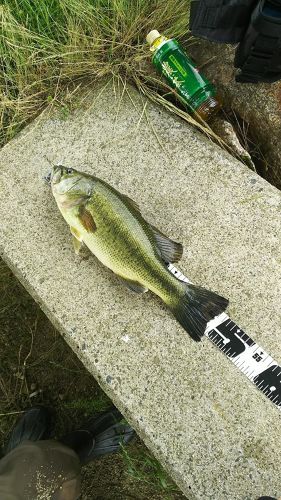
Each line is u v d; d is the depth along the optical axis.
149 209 0.96
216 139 1.03
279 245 0.93
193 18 0.84
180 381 0.88
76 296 0.93
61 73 1.07
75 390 1.19
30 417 1.15
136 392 0.88
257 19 0.77
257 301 0.90
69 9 1.06
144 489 1.15
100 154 1.01
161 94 1.08
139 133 1.02
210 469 0.84
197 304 0.82
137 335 0.90
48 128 1.04
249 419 0.86
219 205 0.96
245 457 0.84
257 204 0.95
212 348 0.89
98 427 1.13
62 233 0.96
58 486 0.97
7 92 1.09
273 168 1.04
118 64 1.08
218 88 1.07
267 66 0.89
